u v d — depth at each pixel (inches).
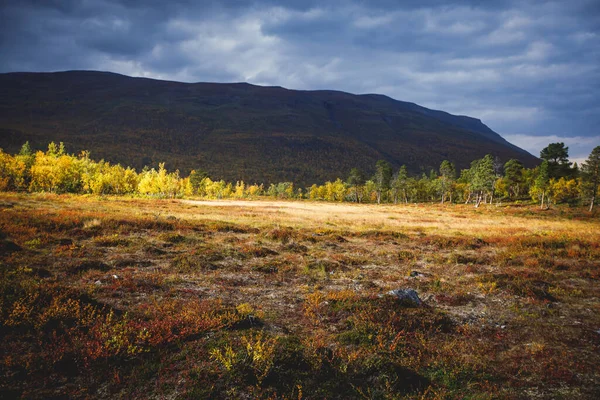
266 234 936.9
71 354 239.0
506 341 322.7
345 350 275.0
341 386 231.3
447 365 271.0
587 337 333.1
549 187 3043.8
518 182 3796.8
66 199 1710.1
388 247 868.6
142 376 225.5
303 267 596.7
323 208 2596.0
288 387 221.8
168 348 260.4
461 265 674.8
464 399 228.5
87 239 709.9
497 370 267.4
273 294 437.7
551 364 275.7
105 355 238.4
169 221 1032.8
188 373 228.5
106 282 428.5
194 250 663.8
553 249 834.8
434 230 1294.3
